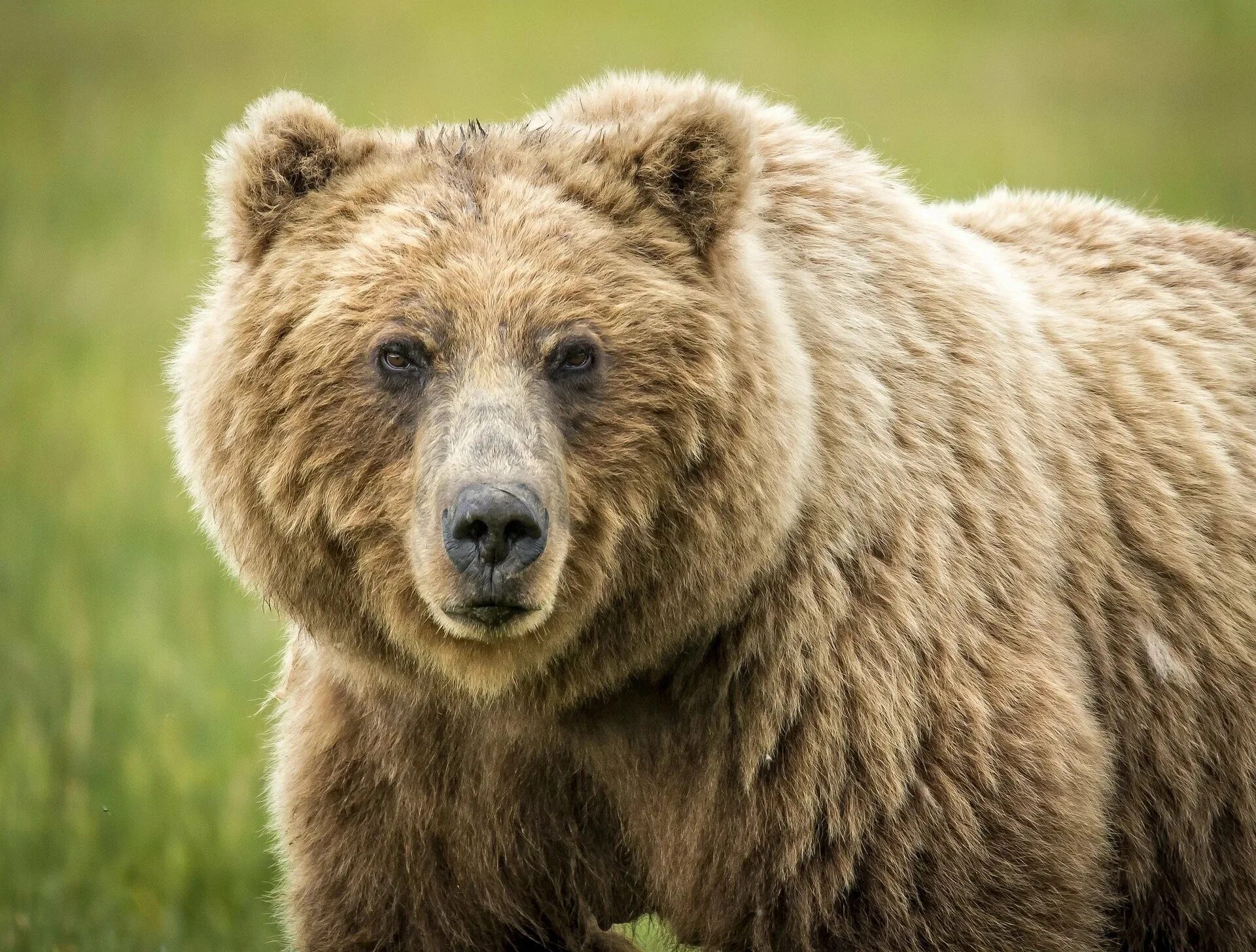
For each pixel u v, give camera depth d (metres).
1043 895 9.34
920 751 9.27
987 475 9.91
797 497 8.98
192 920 14.39
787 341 9.14
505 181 9.22
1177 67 50.69
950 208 12.89
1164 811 10.71
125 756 16.45
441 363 8.82
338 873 9.91
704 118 9.10
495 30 57.34
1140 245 12.62
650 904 10.15
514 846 9.86
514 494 8.27
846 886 9.23
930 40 54.97
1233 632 10.89
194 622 19.36
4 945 13.48
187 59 53.97
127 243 34.97
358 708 9.84
